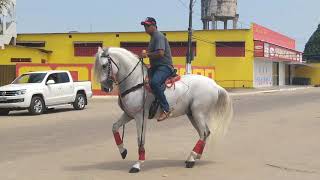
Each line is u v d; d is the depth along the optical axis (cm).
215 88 1018
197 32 6556
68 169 974
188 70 4584
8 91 2370
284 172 935
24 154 1168
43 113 2477
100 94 4328
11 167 1001
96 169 973
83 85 2750
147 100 954
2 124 1916
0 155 1155
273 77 8062
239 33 6469
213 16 7631
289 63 8931
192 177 898
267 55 6944
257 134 1498
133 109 949
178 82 988
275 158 1084
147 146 1273
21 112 2623
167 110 959
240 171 948
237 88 6209
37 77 2522
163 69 955
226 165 1009
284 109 2561
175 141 1366
